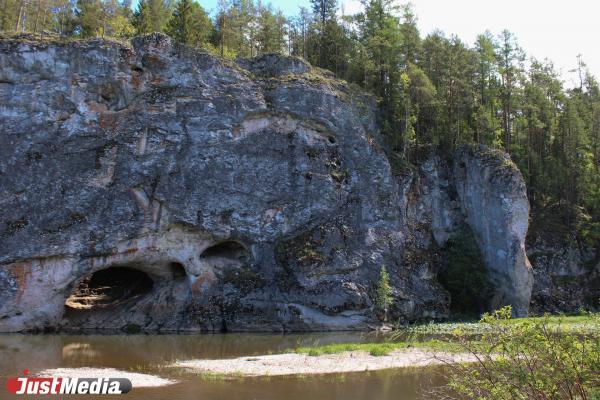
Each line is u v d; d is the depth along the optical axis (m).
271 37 75.19
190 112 48.94
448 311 54.41
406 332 43.62
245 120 51.16
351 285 48.59
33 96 44.66
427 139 67.06
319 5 80.38
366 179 54.91
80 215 43.22
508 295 57.72
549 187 71.62
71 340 35.91
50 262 41.78
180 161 47.41
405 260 53.75
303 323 46.22
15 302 40.34
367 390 21.53
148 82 48.47
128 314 44.44
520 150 72.44
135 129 46.69
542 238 66.12
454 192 64.44
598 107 81.94
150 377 23.33
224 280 46.75
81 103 45.66
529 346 11.01
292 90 53.59
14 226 41.50
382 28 67.75
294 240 49.34
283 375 24.45
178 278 47.41
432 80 72.38
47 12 65.75
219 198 47.91
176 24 62.28
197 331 44.03
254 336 41.19
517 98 72.25
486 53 71.44
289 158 51.81
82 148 44.84
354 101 58.72
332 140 54.91
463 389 12.02
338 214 51.91
